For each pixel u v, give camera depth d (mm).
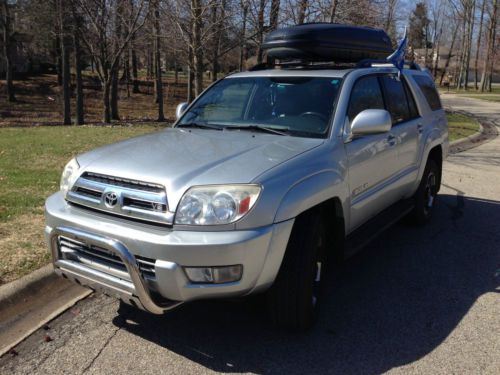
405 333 3662
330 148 3764
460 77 59094
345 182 3850
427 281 4566
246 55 22062
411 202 5770
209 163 3277
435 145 6047
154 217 3047
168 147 3672
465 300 4195
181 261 2941
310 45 4699
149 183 3131
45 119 26094
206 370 3207
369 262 5004
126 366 3232
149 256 2996
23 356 3320
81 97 21484
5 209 5848
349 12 13828
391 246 5453
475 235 5840
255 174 3137
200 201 2996
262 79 4656
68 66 21453
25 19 30109
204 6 13242
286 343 3516
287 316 3473
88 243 3221
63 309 3916
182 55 17438
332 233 3949
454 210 6902
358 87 4426
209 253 2922
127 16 19141
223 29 13820
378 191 4566
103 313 3883
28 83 40250
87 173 3441
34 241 4871
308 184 3354
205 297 3033
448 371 3207
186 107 5066
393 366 3264
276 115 4250
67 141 11711
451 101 35875
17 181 7250
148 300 3064
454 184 8547
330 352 3416
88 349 3410
